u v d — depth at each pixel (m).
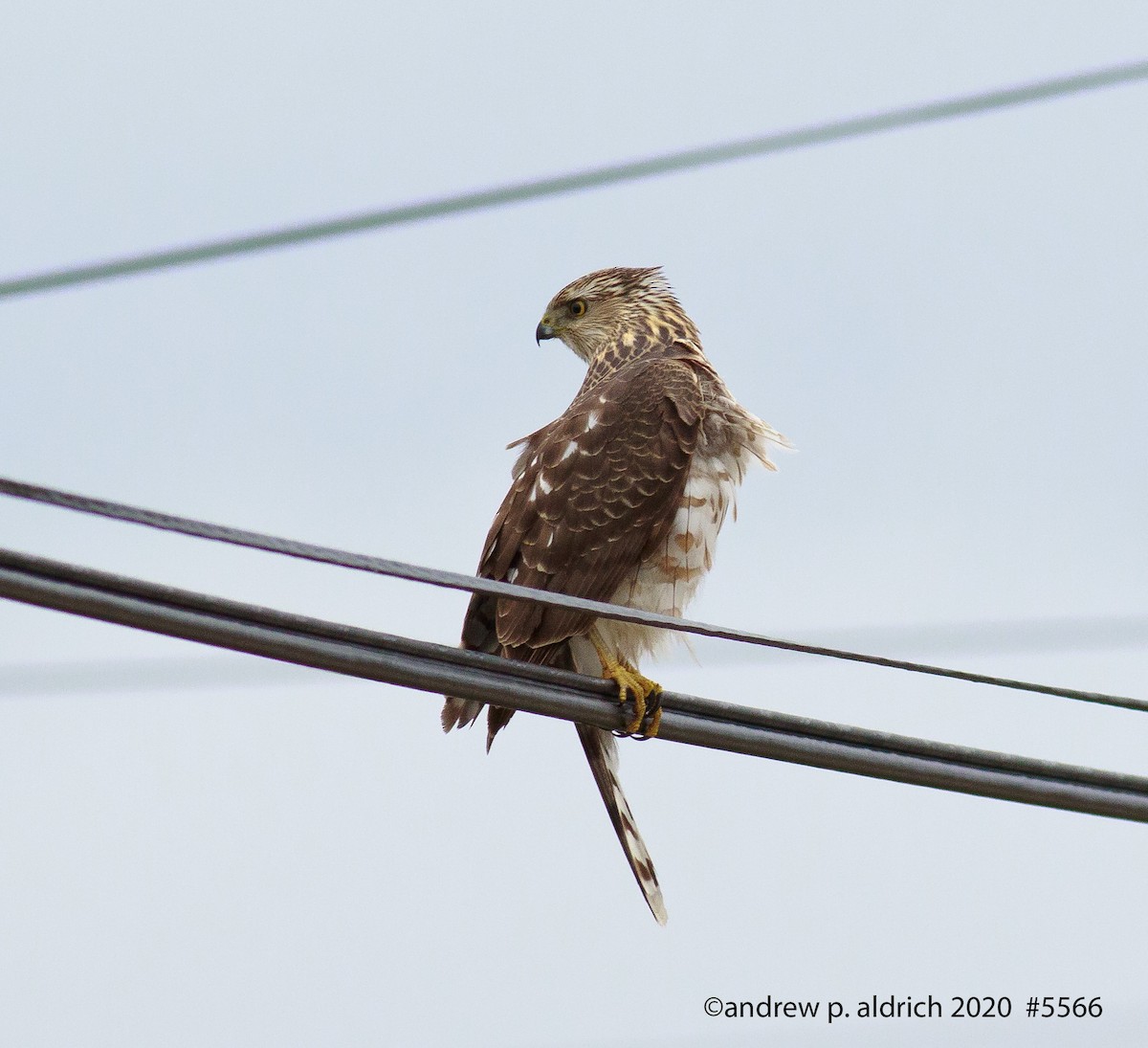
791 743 10.62
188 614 8.66
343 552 8.33
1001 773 10.75
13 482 7.43
